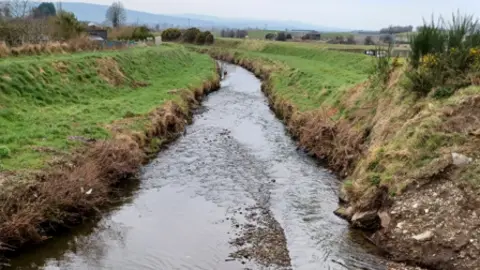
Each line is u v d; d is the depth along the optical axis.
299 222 14.66
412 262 11.82
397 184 13.86
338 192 17.27
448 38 18.16
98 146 17.89
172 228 14.14
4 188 13.09
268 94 39.97
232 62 77.75
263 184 18.23
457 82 16.28
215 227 14.23
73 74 29.39
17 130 18.52
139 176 18.92
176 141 24.86
